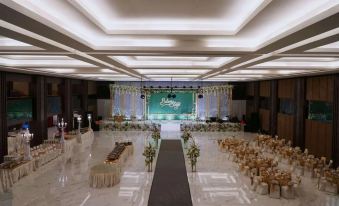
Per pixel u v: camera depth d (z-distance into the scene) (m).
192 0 4.79
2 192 10.88
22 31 5.18
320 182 11.38
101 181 11.45
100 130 26.75
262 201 10.25
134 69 13.90
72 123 23.23
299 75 17.02
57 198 10.34
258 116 26.33
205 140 22.06
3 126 14.63
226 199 10.40
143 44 7.45
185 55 8.30
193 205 9.83
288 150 15.59
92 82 27.89
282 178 10.71
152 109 29.28
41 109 18.59
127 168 14.23
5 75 14.88
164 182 12.17
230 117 28.28
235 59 9.36
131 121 28.25
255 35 6.56
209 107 28.97
